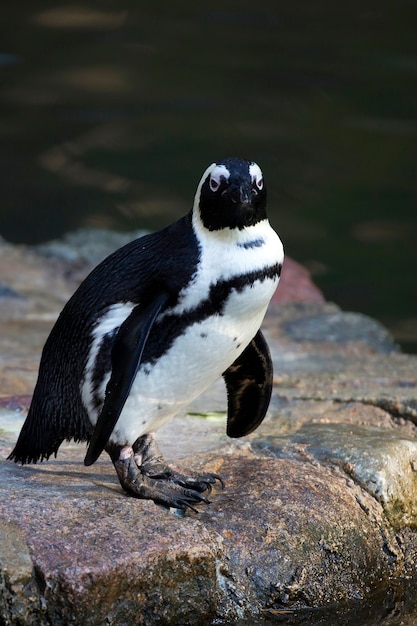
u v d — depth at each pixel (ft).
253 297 35.45
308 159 96.02
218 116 103.45
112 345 35.78
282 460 41.81
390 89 107.65
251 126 102.22
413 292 78.84
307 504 38.75
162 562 33.86
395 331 72.90
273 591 36.58
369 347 64.03
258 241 35.70
